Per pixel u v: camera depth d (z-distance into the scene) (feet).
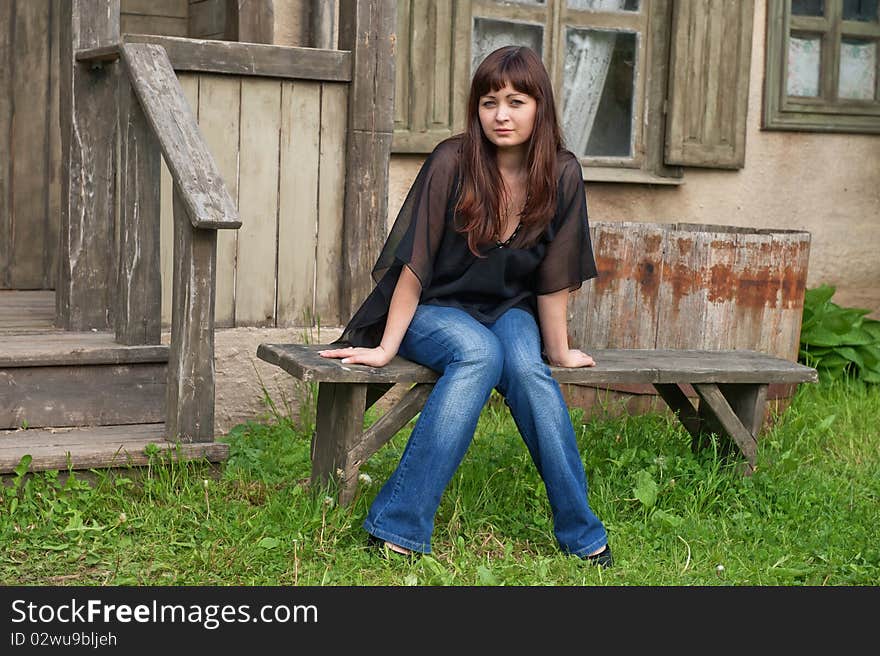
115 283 16.46
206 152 14.38
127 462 13.96
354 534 12.92
